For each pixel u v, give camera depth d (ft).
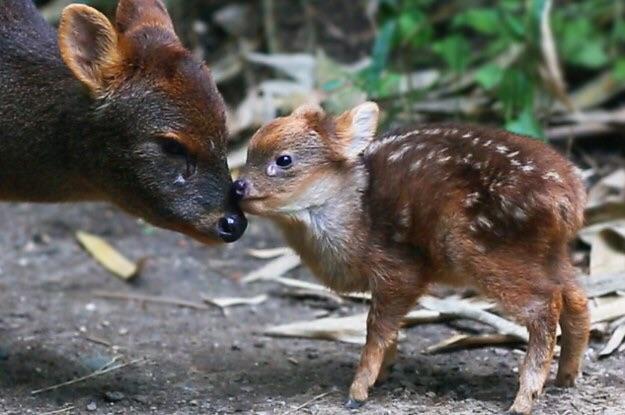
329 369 35.22
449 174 30.66
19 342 37.81
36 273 45.62
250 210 31.01
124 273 45.03
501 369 34.40
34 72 34.30
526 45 50.78
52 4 57.77
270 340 38.19
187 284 44.68
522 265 30.25
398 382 33.35
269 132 30.99
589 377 33.40
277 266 44.91
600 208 43.39
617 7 57.16
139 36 33.14
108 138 33.27
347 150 30.96
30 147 34.47
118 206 34.71
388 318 31.32
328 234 31.07
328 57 56.85
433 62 56.49
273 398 32.81
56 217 50.67
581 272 40.14
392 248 31.01
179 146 32.81
